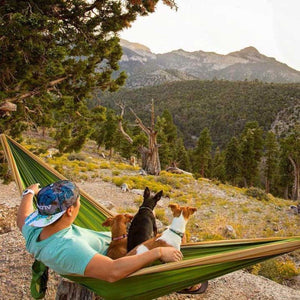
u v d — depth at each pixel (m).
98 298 3.78
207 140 84.94
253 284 7.32
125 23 10.93
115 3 10.66
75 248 2.35
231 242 2.59
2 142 4.45
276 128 187.62
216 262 2.24
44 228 2.49
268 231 19.08
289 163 73.94
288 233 19.62
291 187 82.44
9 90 10.58
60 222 2.47
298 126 70.19
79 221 4.14
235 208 23.56
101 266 2.29
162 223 15.09
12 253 7.62
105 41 11.18
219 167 86.56
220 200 25.02
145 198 3.42
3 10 9.03
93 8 10.86
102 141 78.81
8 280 6.51
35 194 3.12
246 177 78.94
